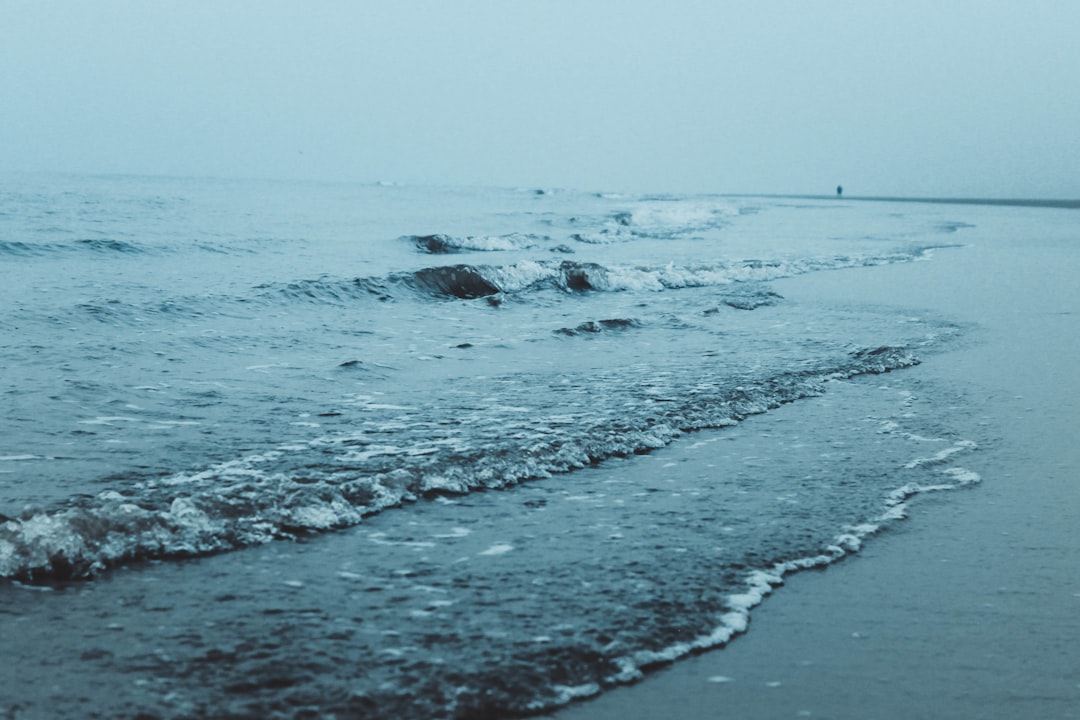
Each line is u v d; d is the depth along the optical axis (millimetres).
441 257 24875
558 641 4145
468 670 3844
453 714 3514
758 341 13219
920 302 18078
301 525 5496
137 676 3680
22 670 3682
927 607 4699
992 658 4172
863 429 8445
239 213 41500
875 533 5762
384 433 7676
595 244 31625
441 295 17844
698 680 3906
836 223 51281
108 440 7219
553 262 19781
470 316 15492
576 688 3775
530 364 11195
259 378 9898
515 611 4445
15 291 14969
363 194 77312
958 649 4250
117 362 10297
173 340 11734
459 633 4184
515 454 6973
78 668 3723
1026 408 9352
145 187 71688
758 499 6359
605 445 7473
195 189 73125
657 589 4777
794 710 3682
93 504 5559
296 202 56219
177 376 9789
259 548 5164
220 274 18828
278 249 25031
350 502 5891
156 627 4133
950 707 3738
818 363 11461
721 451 7629
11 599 4355
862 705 3738
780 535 5648
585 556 5211
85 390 8867
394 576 4840
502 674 3824
